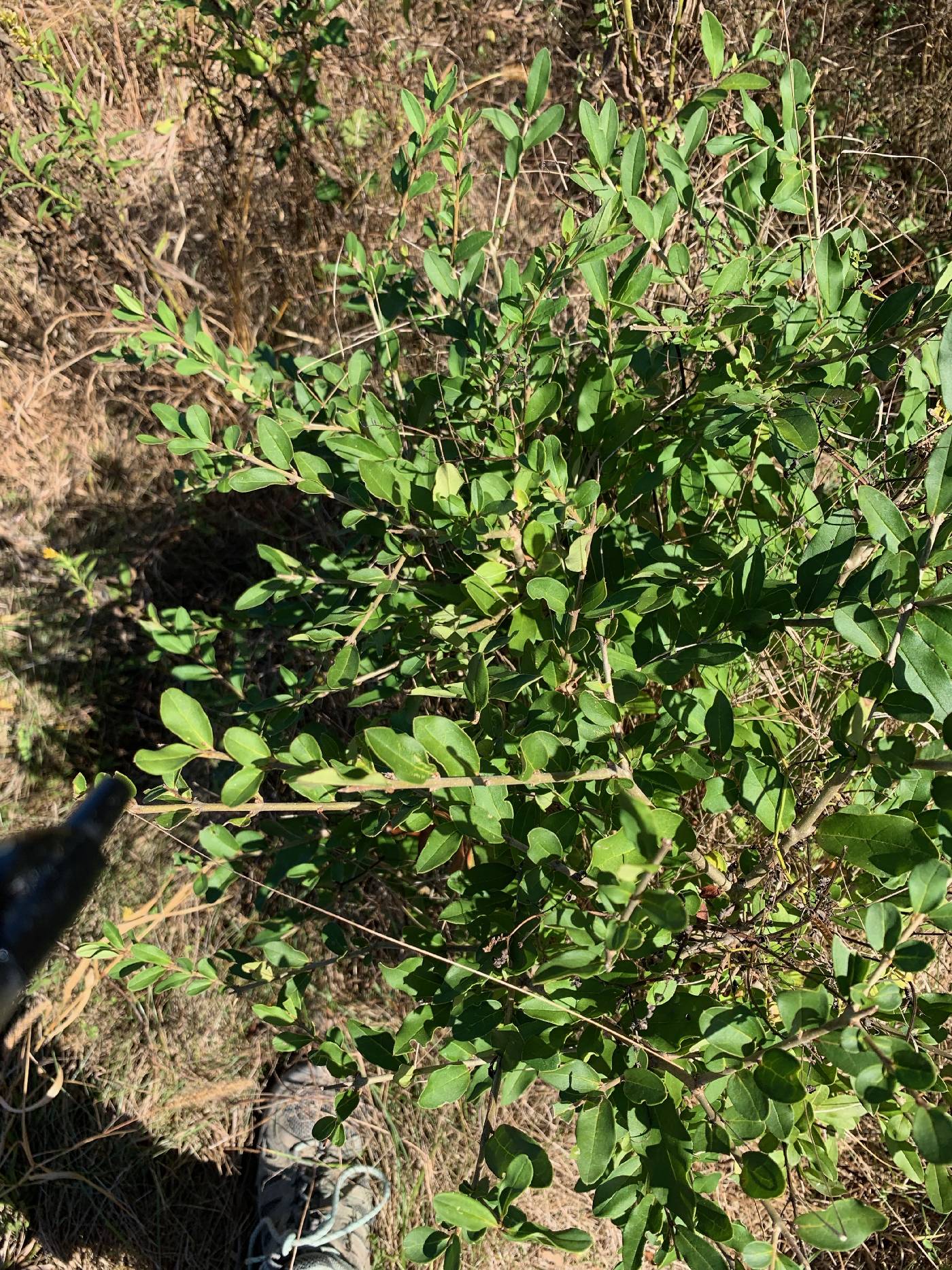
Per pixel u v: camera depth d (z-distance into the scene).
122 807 0.90
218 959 2.65
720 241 2.05
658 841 0.90
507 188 3.22
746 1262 1.16
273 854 2.56
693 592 1.65
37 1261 2.51
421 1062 2.47
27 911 0.75
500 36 3.43
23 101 3.11
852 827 1.19
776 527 1.87
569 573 1.71
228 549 3.13
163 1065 2.60
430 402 1.94
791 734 1.94
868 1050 0.99
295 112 2.99
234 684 2.30
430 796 1.31
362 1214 2.33
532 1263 2.33
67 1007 2.60
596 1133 1.21
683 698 1.56
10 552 3.17
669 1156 1.22
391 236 2.02
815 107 3.11
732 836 2.16
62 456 3.22
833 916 1.60
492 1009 1.40
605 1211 1.29
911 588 1.16
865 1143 2.30
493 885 1.60
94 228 3.13
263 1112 2.57
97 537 3.14
